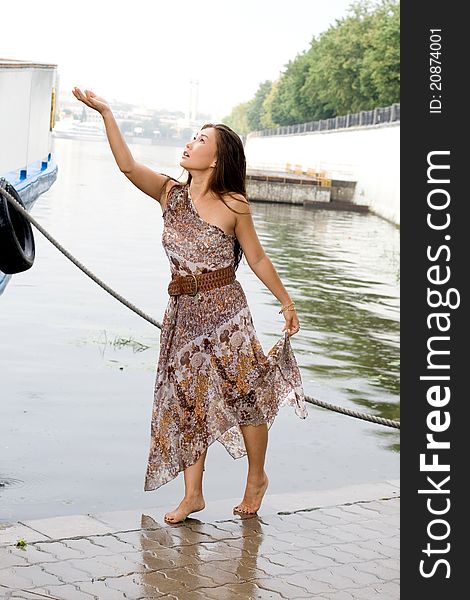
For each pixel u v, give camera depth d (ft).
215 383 18.49
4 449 26.13
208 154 18.06
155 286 58.08
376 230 119.14
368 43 250.57
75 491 23.40
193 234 18.12
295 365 18.94
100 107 18.28
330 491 20.95
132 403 31.63
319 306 55.26
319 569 16.66
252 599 15.31
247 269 68.44
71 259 20.90
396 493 21.11
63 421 29.14
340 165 200.23
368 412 32.68
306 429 30.14
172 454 18.76
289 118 385.29
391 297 61.41
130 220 103.24
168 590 15.40
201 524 18.40
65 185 160.86
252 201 161.99
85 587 15.26
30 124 32.45
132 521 18.34
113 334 42.52
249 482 19.17
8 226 21.76
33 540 17.02
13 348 38.37
